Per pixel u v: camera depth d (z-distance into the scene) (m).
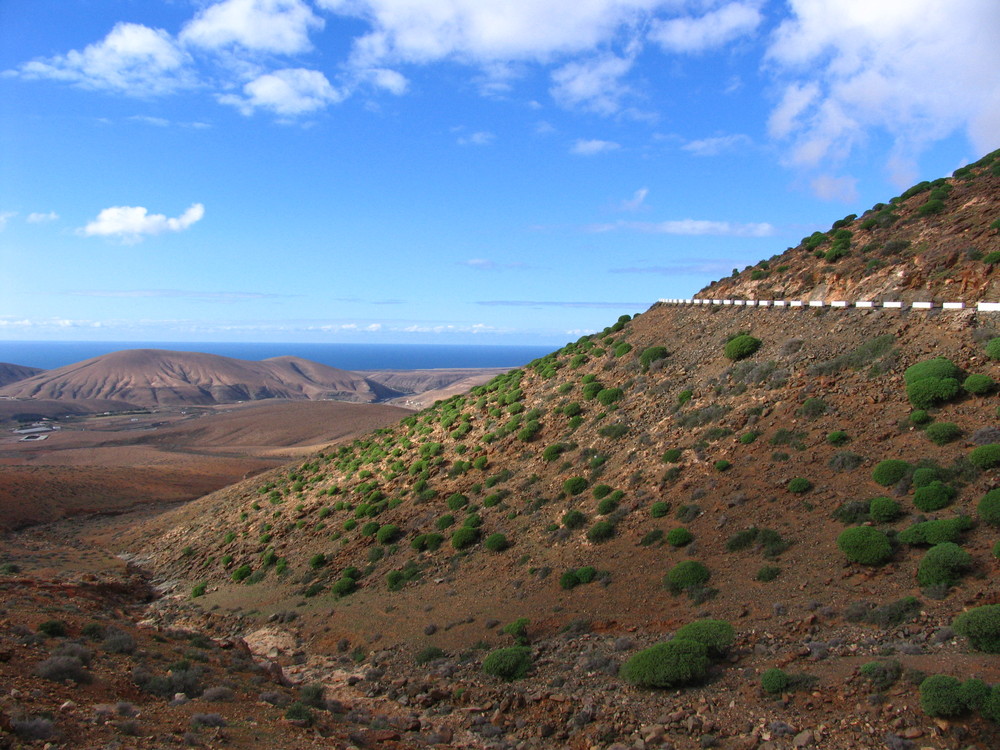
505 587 25.14
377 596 28.45
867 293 30.69
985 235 28.09
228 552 42.06
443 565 29.11
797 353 29.59
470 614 24.03
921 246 31.03
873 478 20.67
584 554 24.89
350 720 15.99
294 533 40.53
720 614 18.25
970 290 25.98
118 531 59.16
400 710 18.09
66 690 13.21
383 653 23.06
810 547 19.48
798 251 42.75
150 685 15.12
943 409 21.80
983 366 22.14
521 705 16.64
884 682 12.66
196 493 80.38
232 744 11.91
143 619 30.64
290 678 22.23
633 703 15.12
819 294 34.25
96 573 40.06
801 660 14.79
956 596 15.13
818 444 23.70
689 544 22.44
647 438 30.64
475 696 17.94
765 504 22.31
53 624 18.80
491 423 42.59
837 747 11.54
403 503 37.53
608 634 19.72
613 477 29.34
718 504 23.58
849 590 17.12
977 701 10.99
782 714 13.00
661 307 48.56
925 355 24.27
